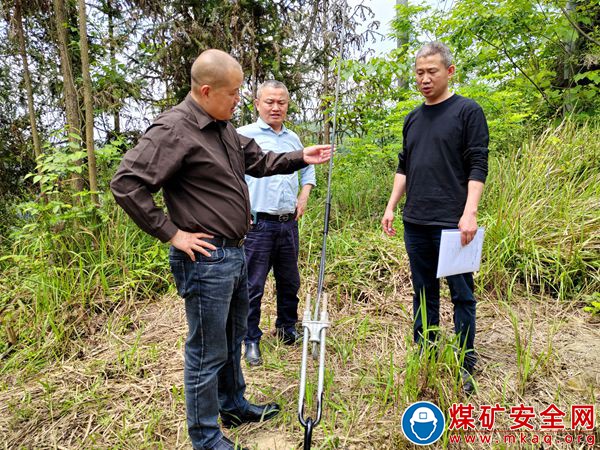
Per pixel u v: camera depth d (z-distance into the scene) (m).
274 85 2.34
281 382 2.25
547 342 2.44
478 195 1.91
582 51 4.57
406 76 4.23
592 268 2.95
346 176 4.56
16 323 3.00
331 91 4.70
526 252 3.06
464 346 1.99
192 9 4.27
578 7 4.39
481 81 4.38
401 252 3.37
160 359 2.52
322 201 4.19
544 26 4.48
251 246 2.39
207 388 1.64
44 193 3.37
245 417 1.96
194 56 4.13
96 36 4.24
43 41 4.52
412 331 2.54
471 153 1.93
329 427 1.91
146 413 2.08
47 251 3.37
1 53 4.57
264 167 1.94
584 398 2.01
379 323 2.74
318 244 3.59
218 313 1.59
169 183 1.54
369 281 3.19
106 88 4.16
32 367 2.56
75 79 4.05
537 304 2.82
